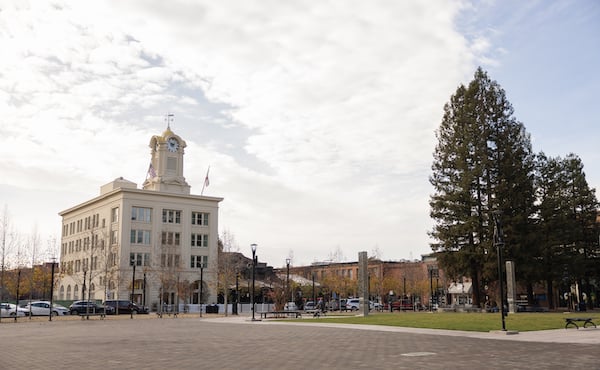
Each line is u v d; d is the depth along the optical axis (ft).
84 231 319.27
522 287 212.64
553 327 93.86
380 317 131.95
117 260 278.26
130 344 71.72
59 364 49.98
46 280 283.79
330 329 97.91
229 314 210.18
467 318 115.75
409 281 338.75
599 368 44.01
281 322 126.82
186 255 298.76
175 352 60.23
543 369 43.55
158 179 302.04
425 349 60.39
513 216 174.50
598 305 245.24
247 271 313.73
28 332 101.04
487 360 49.78
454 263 177.17
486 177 178.81
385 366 46.24
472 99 184.55
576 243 209.56
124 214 282.15
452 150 182.39
